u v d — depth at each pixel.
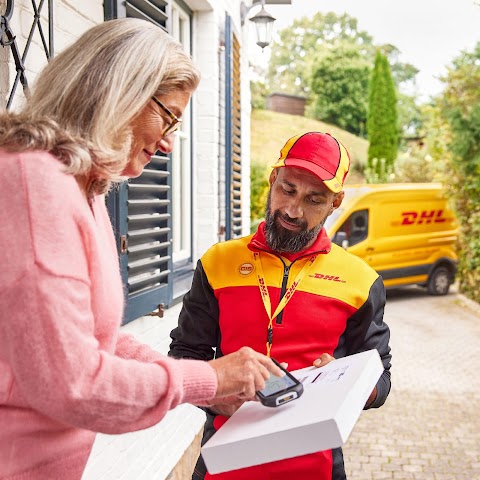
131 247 2.77
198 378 1.21
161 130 1.30
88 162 1.14
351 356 1.61
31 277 1.02
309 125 27.75
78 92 1.18
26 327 1.01
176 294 3.56
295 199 1.75
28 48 1.89
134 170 1.33
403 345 7.52
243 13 6.50
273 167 1.82
